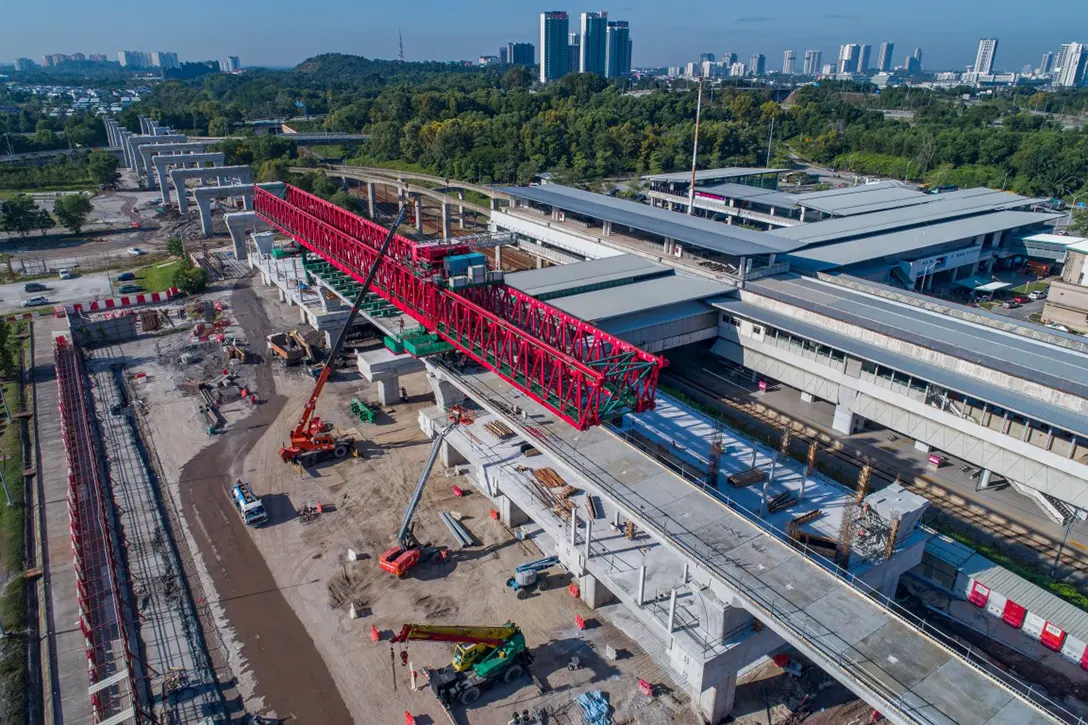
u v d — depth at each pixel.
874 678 30.69
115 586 45.56
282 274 101.69
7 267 122.44
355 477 59.81
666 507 43.03
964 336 62.25
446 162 194.38
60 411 68.62
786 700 38.81
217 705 38.19
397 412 70.75
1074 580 47.59
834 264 86.94
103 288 112.00
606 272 82.31
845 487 48.91
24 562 48.31
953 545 47.03
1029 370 53.41
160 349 85.94
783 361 70.88
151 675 39.97
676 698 38.78
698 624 37.50
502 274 62.16
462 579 47.91
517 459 54.81
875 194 136.00
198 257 126.25
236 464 61.47
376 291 72.19
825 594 35.62
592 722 37.03
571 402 50.16
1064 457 50.62
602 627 43.72
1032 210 138.00
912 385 59.38
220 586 47.19
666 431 55.53
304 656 41.59
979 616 44.03
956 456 57.88
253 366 81.12
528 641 42.56
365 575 48.28
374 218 168.38
